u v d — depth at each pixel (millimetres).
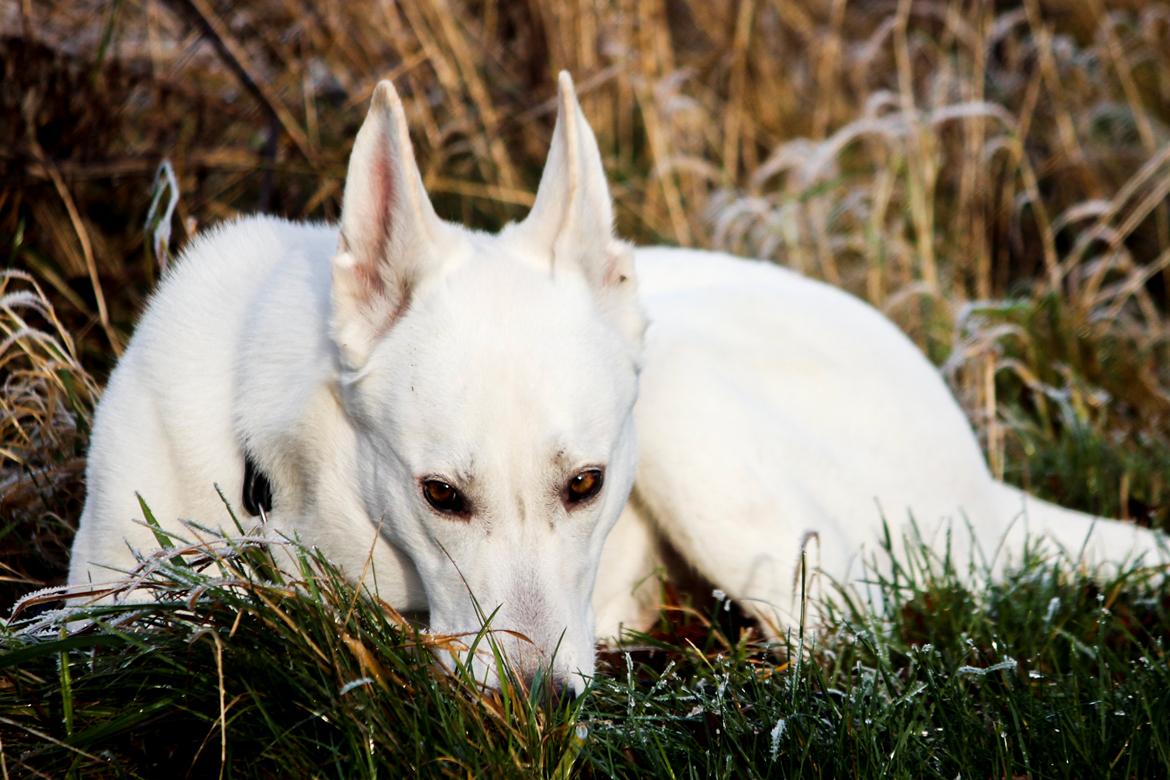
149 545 3350
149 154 5422
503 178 6422
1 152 5031
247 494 3307
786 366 4156
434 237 3031
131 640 2799
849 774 2957
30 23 5402
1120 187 7395
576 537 2963
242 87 5883
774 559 3746
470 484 2840
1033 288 6672
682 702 3184
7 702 2855
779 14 8086
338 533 3182
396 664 2840
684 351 3924
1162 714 3086
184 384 3344
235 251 3625
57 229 5164
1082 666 3602
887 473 4211
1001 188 7293
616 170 7074
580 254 3086
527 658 2805
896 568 3881
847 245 6770
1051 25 7922
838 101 7832
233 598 2891
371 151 2934
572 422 2863
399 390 2920
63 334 4176
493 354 2865
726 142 7320
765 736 3068
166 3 5836
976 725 3098
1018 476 5223
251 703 2865
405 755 2736
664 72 7215
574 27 7109
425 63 6559
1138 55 8156
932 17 8516
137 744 2846
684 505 3770
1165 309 6914
